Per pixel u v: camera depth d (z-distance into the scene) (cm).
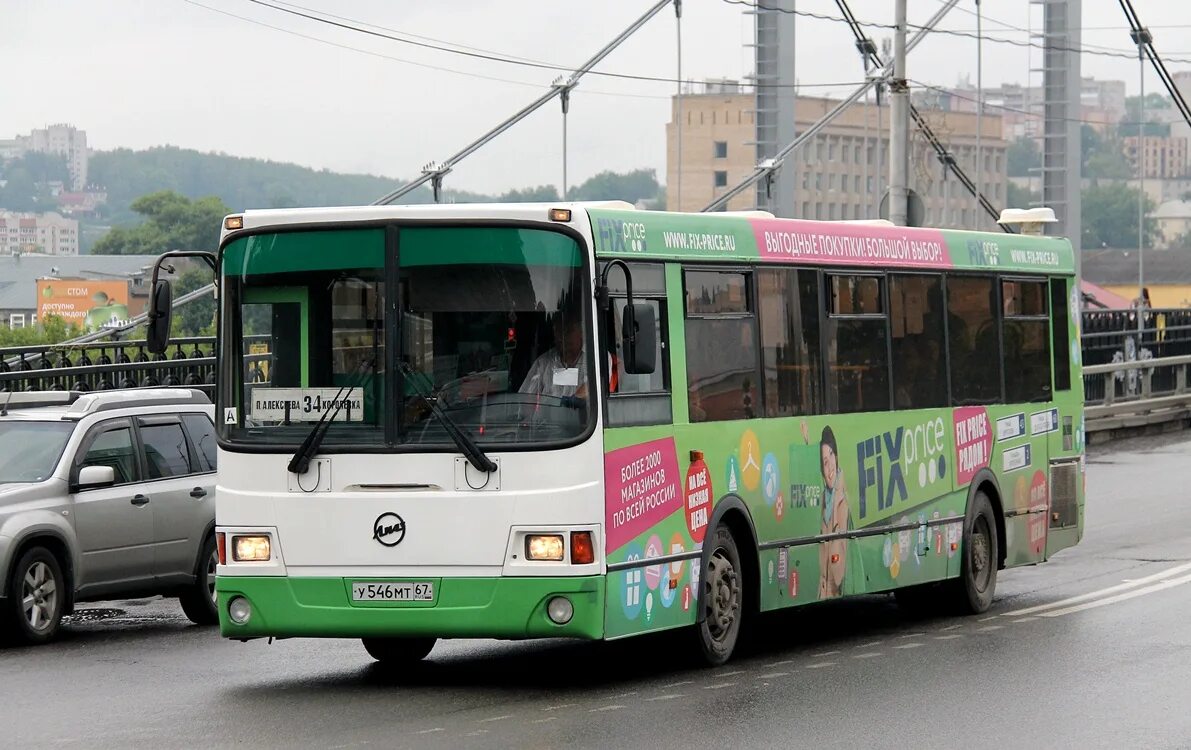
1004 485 2177
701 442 1609
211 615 2095
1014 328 2220
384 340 1477
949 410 2056
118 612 2245
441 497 1454
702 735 1285
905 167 3984
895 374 1953
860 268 1895
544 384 1461
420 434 1464
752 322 1705
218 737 1286
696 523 1595
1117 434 4894
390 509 1462
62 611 1923
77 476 1952
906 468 1959
